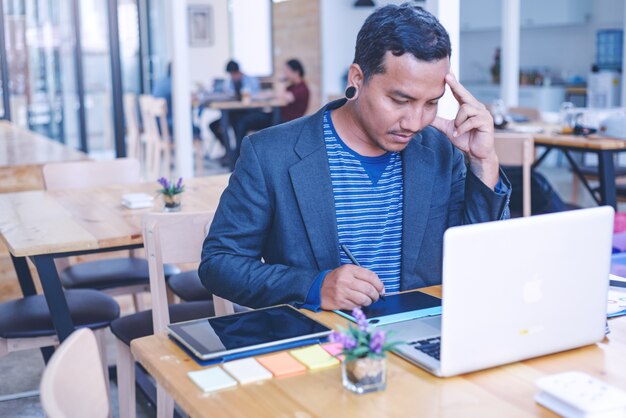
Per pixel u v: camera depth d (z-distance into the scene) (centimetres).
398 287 199
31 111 870
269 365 139
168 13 577
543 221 137
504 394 129
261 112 1009
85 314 282
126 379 271
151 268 238
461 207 203
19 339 272
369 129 180
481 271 132
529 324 140
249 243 194
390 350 145
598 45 951
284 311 167
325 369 140
